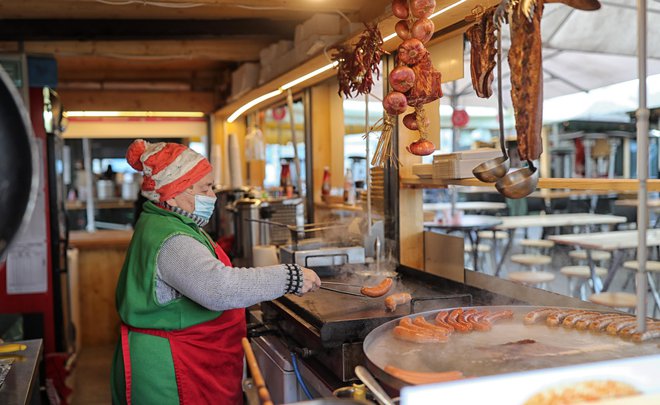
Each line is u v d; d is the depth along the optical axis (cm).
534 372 106
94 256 591
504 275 642
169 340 211
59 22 420
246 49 498
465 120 545
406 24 212
